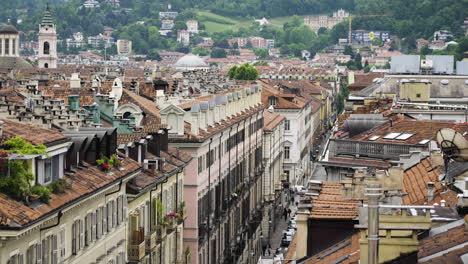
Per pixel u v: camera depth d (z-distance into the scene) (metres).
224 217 130.50
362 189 63.78
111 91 112.69
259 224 173.75
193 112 111.25
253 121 167.62
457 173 62.22
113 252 69.94
